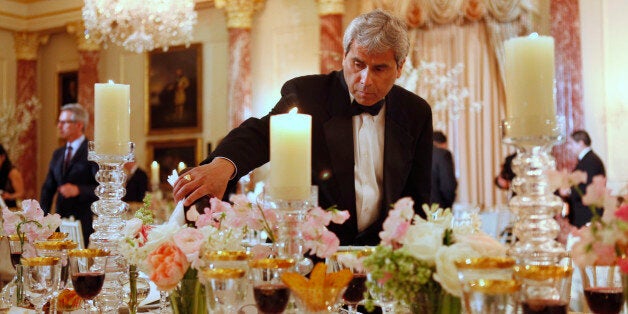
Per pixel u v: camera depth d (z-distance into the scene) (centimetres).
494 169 959
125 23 905
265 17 1138
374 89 242
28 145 1329
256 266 156
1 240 245
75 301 209
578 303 187
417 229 149
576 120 870
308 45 1102
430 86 966
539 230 153
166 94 1224
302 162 168
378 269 147
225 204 179
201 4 1180
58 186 630
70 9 1286
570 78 877
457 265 136
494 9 948
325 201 257
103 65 1280
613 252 140
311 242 170
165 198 1166
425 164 267
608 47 877
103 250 190
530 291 137
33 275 194
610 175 864
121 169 229
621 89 866
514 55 162
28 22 1332
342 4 1042
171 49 1221
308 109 261
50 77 1349
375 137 259
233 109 1122
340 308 204
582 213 632
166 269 169
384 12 242
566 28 882
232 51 1127
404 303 163
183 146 1202
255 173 1036
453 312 147
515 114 161
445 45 979
